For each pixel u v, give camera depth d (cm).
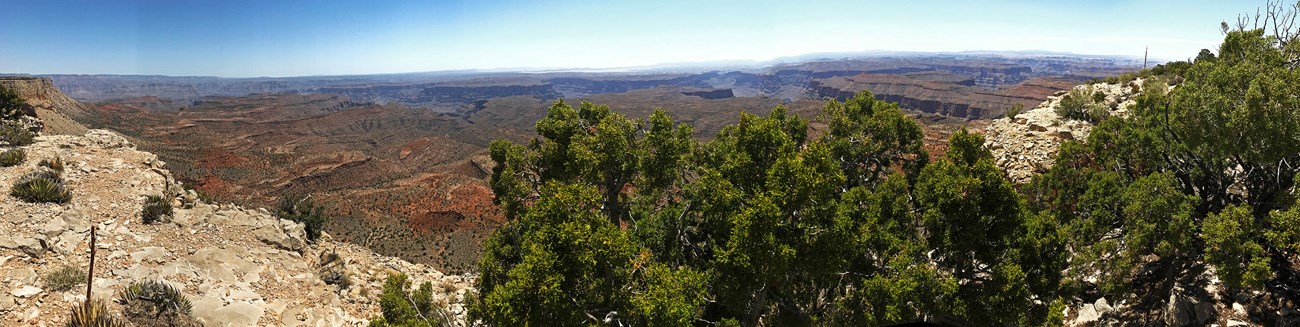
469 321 1850
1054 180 2341
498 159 2753
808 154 1578
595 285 1518
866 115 2970
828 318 1780
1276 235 1384
